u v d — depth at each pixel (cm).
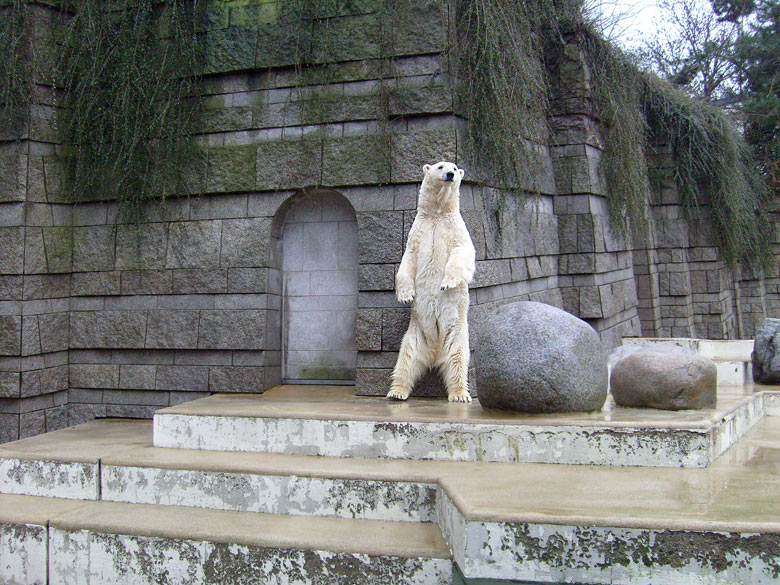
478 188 700
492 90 686
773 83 1636
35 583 464
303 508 466
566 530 349
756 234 1406
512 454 484
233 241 734
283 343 770
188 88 739
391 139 681
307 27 715
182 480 495
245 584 420
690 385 533
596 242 864
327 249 757
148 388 750
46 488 530
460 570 369
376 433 509
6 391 722
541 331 518
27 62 743
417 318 631
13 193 734
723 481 424
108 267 763
